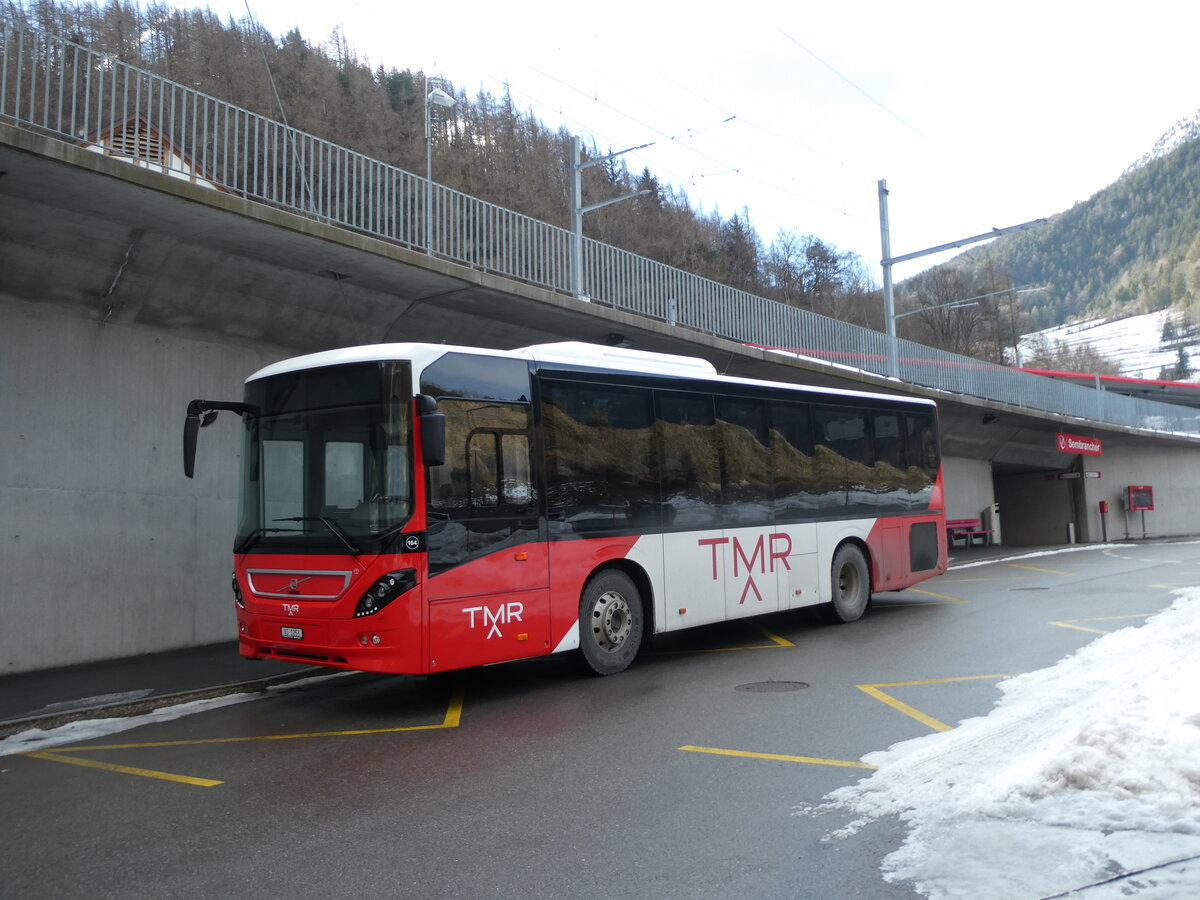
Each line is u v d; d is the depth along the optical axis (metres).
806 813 4.93
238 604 8.63
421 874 4.34
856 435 13.43
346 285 13.14
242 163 11.89
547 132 32.22
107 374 11.61
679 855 4.43
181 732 7.92
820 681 8.63
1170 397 66.88
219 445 12.85
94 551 11.36
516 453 8.74
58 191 9.59
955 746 5.90
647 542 9.96
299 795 5.77
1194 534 44.03
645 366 10.54
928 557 14.50
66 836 5.20
